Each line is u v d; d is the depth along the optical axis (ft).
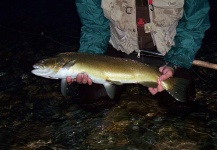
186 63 3.96
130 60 3.68
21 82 5.29
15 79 5.40
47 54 6.54
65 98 4.72
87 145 3.66
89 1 4.17
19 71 5.71
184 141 3.64
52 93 4.89
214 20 8.47
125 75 3.62
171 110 4.25
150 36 4.08
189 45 3.99
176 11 3.88
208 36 7.29
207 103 4.41
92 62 3.59
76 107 4.45
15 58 6.33
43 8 10.76
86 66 3.56
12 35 7.87
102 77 3.62
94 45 4.27
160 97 4.48
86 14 4.28
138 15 3.95
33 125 4.11
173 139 3.68
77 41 7.34
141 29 4.03
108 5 3.97
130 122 4.02
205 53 6.29
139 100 4.51
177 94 3.60
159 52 4.21
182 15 3.97
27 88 5.08
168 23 3.95
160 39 4.04
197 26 3.95
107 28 4.38
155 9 3.86
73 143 3.72
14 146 3.70
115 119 4.10
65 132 3.92
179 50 4.00
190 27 3.97
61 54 3.67
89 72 3.57
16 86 5.16
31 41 7.37
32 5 11.23
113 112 4.25
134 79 3.63
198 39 4.01
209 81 5.07
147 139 3.69
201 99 4.53
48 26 8.62
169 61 3.97
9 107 4.58
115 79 3.64
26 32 8.05
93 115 4.22
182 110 4.24
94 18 4.26
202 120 4.01
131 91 4.77
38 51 6.71
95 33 4.31
